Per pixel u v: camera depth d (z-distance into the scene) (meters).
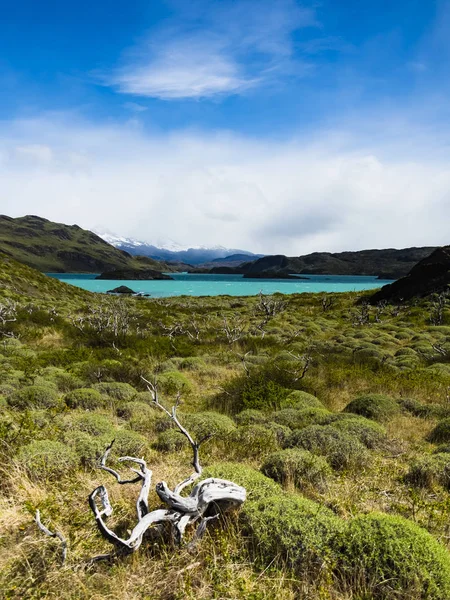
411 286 34.53
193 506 3.27
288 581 3.00
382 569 2.95
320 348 16.75
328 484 4.80
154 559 3.19
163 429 7.08
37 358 13.22
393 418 7.85
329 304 35.22
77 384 10.34
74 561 3.10
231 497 3.50
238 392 9.38
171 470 4.98
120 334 18.56
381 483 5.02
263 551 3.27
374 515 3.44
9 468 4.62
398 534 3.15
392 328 22.69
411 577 2.85
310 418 7.41
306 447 5.87
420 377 11.05
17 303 26.80
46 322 21.78
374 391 10.09
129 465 5.13
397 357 15.18
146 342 17.27
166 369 12.55
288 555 3.16
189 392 10.32
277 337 20.02
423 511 4.31
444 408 8.35
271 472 5.00
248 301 42.44
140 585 2.91
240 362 13.87
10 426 5.86
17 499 4.08
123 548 3.01
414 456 6.09
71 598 2.78
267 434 6.46
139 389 10.49
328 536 3.27
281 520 3.40
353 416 7.24
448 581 2.84
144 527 3.03
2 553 3.21
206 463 5.38
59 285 41.69
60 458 4.85
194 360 13.56
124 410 8.23
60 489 4.29
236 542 3.36
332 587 2.96
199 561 3.12
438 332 20.59
